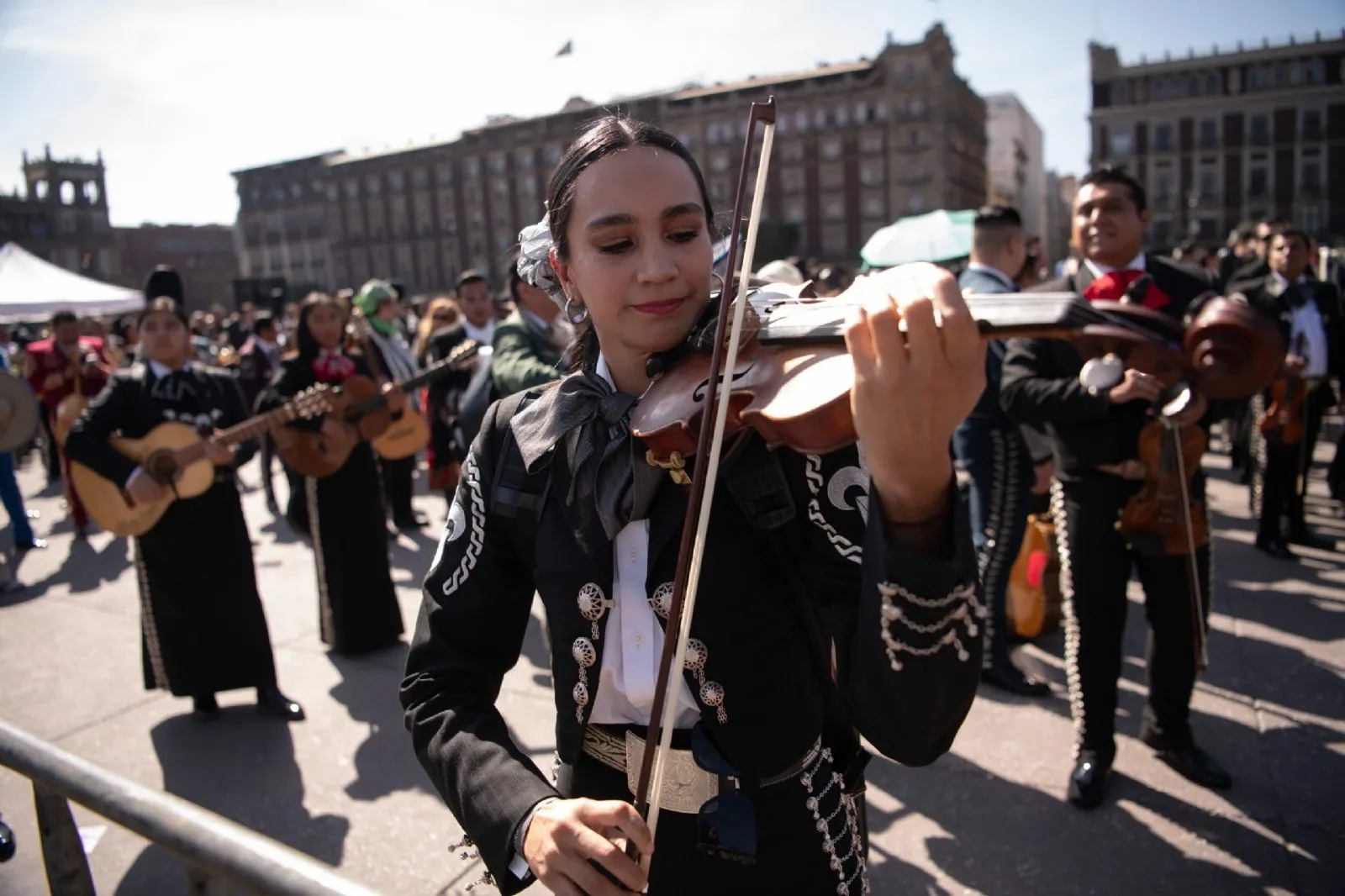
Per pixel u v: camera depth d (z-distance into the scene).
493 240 73.00
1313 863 2.47
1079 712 2.80
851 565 0.98
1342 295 5.95
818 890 1.15
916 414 0.79
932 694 0.87
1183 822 2.67
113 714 3.77
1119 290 2.74
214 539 3.59
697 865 1.15
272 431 4.03
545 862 0.97
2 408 4.98
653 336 1.16
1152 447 2.61
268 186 85.88
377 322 6.12
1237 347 1.33
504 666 1.28
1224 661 3.69
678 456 1.06
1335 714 3.22
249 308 15.28
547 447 1.15
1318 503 6.20
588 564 1.13
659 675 0.99
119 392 3.57
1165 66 62.41
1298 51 59.66
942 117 61.78
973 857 2.59
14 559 6.30
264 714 3.73
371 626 4.32
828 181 64.75
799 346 1.04
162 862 2.76
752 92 65.00
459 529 1.25
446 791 1.10
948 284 0.79
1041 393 2.71
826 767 1.17
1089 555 2.75
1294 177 60.25
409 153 76.38
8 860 2.52
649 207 1.12
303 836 2.86
